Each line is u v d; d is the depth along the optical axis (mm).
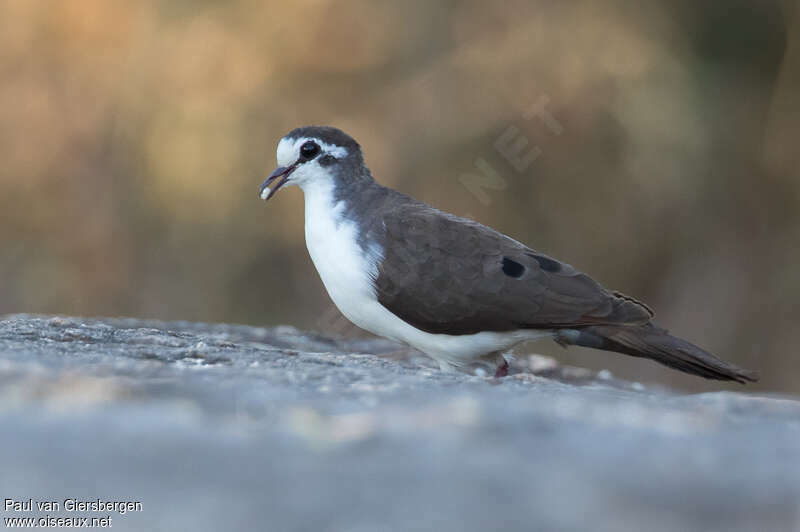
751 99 18922
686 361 7664
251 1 17875
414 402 4742
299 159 8469
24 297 17609
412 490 3145
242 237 17438
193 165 17328
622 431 4016
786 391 18516
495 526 2877
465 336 8031
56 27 17688
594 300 7793
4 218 17672
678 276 18438
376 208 8320
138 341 7371
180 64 17656
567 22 17609
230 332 9758
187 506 3021
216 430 3781
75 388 4496
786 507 3158
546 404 4723
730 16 18750
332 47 17828
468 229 8109
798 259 18625
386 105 17734
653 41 17719
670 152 17406
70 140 17734
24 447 3506
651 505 3113
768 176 18844
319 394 4941
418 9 17969
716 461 3598
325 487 3172
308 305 17562
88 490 3160
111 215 17656
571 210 17516
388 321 8188
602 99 17312
